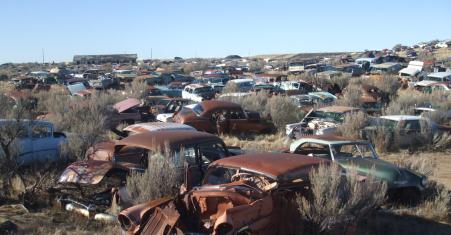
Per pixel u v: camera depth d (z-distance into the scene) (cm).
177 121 2055
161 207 688
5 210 964
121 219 695
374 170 1034
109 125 2072
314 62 9725
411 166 1247
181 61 15000
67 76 6669
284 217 694
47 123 1422
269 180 734
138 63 13625
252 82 4256
